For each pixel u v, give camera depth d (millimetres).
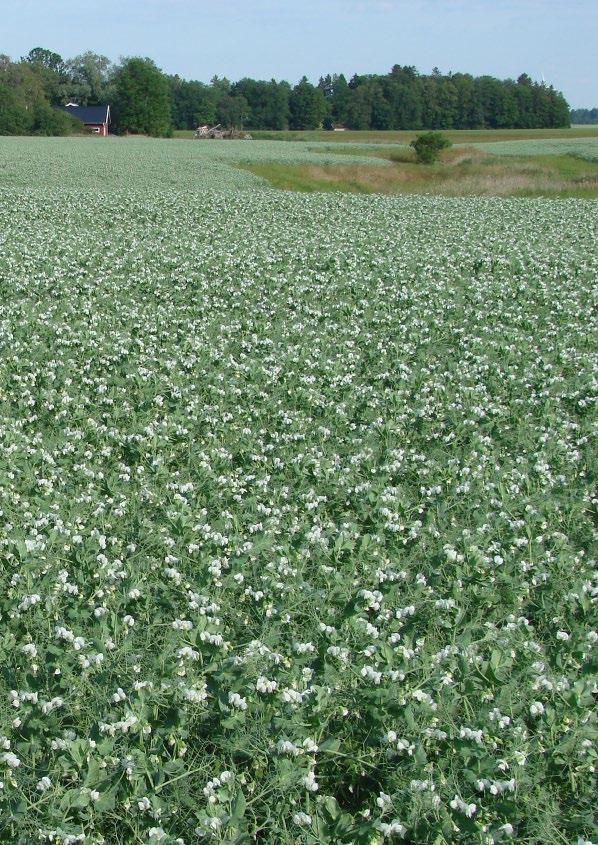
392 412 12789
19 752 5574
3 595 7508
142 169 53531
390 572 7781
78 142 81500
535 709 5902
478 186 54969
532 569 8086
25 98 129750
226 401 13375
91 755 5371
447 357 16375
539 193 53625
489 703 6078
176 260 24891
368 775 5562
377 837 4898
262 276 23531
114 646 6574
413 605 7289
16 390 13477
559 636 6906
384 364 15625
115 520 9016
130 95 127062
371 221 35844
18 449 10805
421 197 46719
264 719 5750
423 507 9742
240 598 7461
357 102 139625
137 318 18656
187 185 47906
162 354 15898
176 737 5594
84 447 11281
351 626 6836
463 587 7695
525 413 13156
